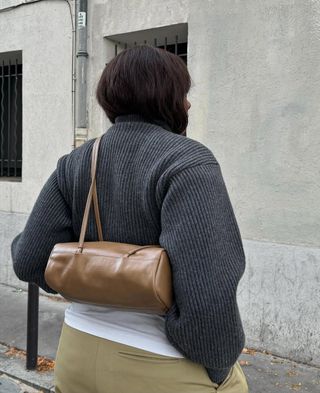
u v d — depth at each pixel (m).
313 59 3.39
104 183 1.35
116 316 1.31
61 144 4.98
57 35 4.93
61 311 4.70
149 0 4.21
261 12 3.59
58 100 4.97
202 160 1.23
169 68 1.35
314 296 3.45
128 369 1.26
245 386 1.44
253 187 3.69
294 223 3.52
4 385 3.37
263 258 3.66
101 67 4.61
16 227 5.35
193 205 1.16
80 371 1.33
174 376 1.24
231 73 3.76
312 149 3.42
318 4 3.35
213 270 1.12
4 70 5.81
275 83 3.56
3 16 5.35
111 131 1.39
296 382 3.28
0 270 5.54
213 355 1.16
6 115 5.92
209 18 3.84
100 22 4.57
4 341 4.05
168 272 1.18
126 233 1.31
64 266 1.31
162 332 1.26
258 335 3.72
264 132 3.62
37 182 5.18
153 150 1.28
